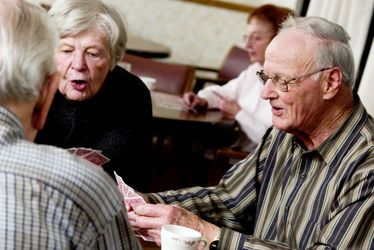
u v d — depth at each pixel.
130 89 2.25
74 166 1.09
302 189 1.86
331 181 1.79
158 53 4.99
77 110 2.14
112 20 2.06
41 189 1.03
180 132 3.21
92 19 2.02
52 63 1.12
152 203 2.01
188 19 6.08
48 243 1.01
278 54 1.80
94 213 1.08
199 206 2.06
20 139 1.09
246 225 2.09
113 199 1.13
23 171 1.04
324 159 1.82
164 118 3.13
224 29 6.18
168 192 2.08
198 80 5.00
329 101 1.80
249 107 3.62
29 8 1.10
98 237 1.09
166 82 3.86
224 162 3.12
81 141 2.17
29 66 1.07
